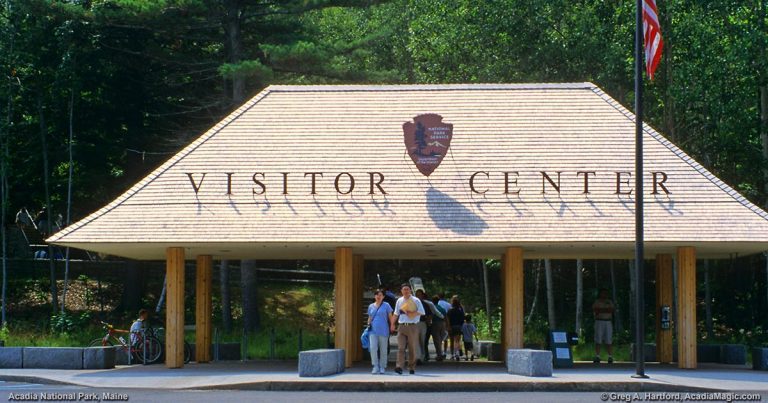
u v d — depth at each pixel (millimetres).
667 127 46875
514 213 27875
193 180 28922
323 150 29766
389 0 45500
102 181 49062
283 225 27766
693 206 27766
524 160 29203
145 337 30625
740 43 38812
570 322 52188
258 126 30609
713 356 33156
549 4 46812
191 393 22031
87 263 53062
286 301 53125
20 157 49281
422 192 28516
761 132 42031
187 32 46156
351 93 31750
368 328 25531
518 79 48594
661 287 32406
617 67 44344
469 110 30969
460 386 22734
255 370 27594
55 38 46094
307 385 22906
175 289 28375
